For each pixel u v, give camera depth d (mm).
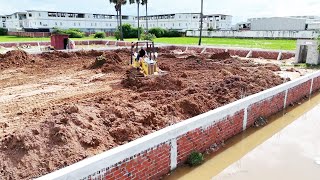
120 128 7156
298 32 47875
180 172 6738
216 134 7922
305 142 8555
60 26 78375
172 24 92250
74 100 10609
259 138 8781
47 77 14961
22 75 15383
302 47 20734
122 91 11844
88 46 37219
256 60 22969
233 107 8383
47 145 6023
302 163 7289
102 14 85875
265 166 7156
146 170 6020
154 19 97312
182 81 12547
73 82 13773
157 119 8148
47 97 11109
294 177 6637
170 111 8820
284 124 9961
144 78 12930
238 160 7465
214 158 7438
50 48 29609
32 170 5500
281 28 68062
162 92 10922
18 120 8375
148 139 5961
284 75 16047
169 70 16578
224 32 57000
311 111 11430
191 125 6984
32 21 75750
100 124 7363
